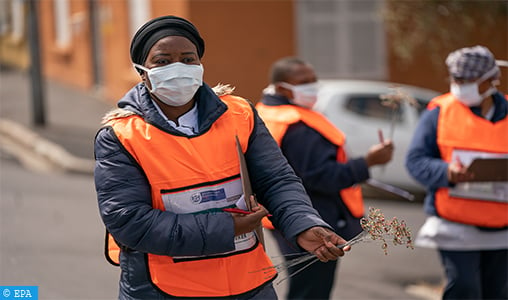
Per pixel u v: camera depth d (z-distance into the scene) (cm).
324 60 1504
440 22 1304
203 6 1412
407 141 1009
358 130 998
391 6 1311
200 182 262
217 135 269
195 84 267
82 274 623
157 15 1517
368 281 675
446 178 426
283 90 451
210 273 267
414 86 1520
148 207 259
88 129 1484
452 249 433
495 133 433
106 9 1842
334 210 425
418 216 965
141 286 269
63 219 840
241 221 258
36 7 1489
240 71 1446
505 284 442
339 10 1495
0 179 1084
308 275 434
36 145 1339
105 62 1881
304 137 421
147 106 267
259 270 270
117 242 272
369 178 425
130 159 261
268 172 276
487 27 1373
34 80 1500
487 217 425
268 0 1452
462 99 438
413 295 633
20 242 723
